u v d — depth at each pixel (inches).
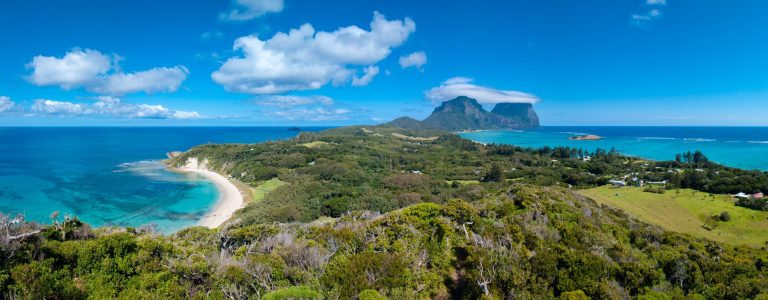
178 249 808.3
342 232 927.7
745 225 2352.4
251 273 676.1
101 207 3014.3
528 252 845.8
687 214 2628.0
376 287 666.8
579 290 682.8
